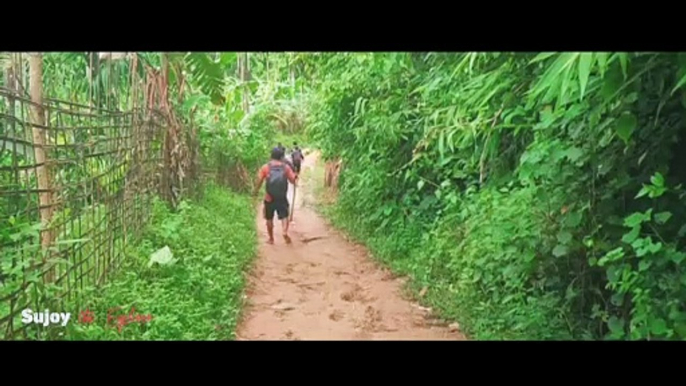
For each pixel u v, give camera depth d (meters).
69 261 4.43
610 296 4.93
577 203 4.96
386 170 10.12
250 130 17.61
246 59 18.36
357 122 11.38
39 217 4.14
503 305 5.57
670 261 4.12
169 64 9.47
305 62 10.35
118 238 6.05
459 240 7.09
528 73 5.01
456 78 6.12
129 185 6.55
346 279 7.87
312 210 14.67
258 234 11.38
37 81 4.46
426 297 6.68
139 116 7.31
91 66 5.93
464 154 7.10
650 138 4.30
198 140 11.85
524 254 5.29
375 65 6.64
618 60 3.63
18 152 4.43
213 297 5.94
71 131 4.97
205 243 7.52
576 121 4.72
